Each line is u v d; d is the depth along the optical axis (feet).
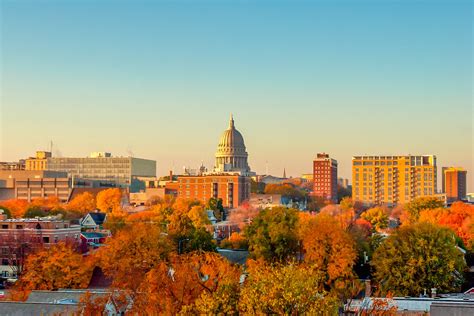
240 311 578.66
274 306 542.98
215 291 632.79
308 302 549.54
